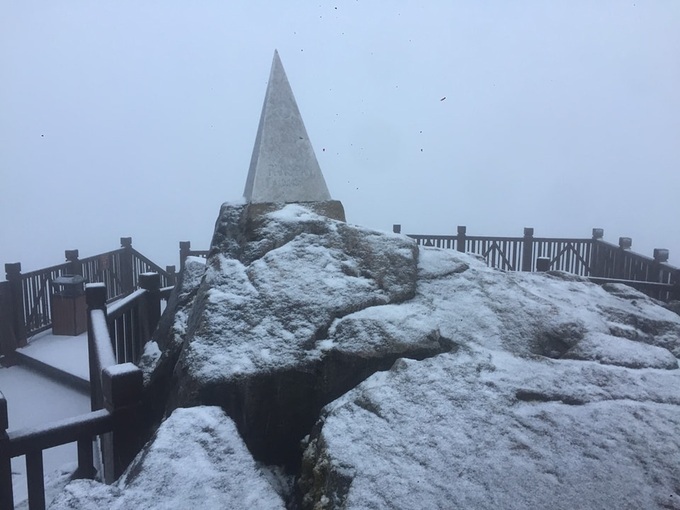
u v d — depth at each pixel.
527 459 2.63
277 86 5.46
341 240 4.55
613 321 4.54
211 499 2.48
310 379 3.55
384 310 3.90
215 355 3.59
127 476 2.76
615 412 3.00
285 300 3.95
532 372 3.41
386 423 2.90
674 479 2.52
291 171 5.29
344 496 2.48
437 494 2.42
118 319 5.11
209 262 4.83
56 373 7.31
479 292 4.42
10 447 3.10
